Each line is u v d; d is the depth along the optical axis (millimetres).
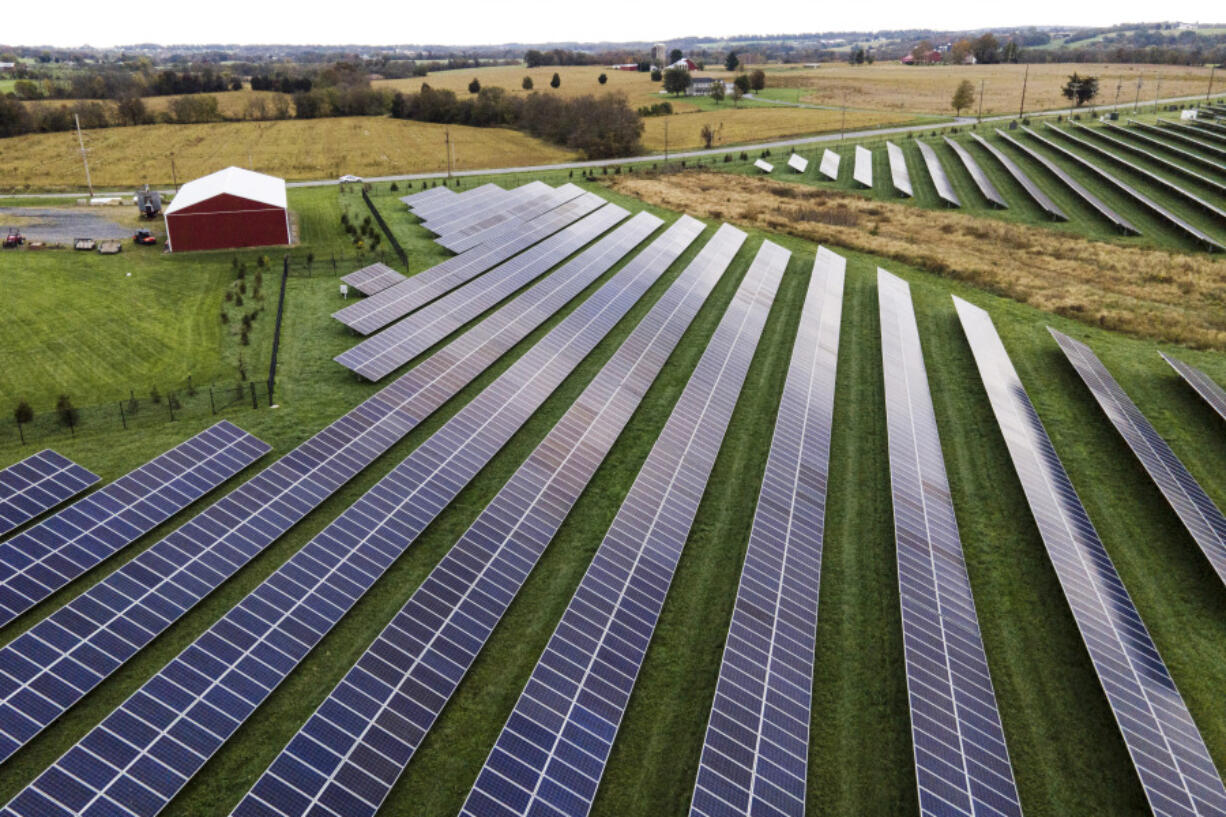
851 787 23828
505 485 34594
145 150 132875
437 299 57906
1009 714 26703
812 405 45156
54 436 38000
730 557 33250
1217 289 70812
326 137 148625
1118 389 48750
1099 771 24828
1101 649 27719
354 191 100375
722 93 195875
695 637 28953
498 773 21891
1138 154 122125
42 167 117688
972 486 39594
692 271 65500
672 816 22594
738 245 76562
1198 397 50250
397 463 37812
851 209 99562
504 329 52312
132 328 51375
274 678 24984
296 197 96375
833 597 31422
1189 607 32094
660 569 31156
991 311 64375
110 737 21781
